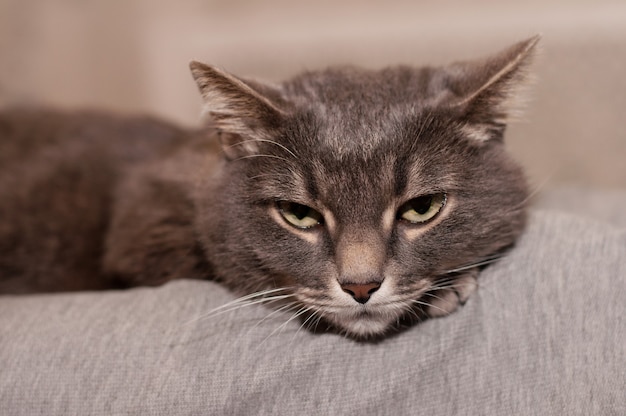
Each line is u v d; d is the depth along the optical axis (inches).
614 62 21.3
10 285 16.2
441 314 12.5
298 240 12.6
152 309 12.7
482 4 22.7
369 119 12.5
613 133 21.7
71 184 16.3
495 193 12.8
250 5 24.3
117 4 24.5
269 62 24.0
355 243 12.0
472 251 12.7
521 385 11.4
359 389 11.5
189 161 14.8
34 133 17.3
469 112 12.6
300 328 12.4
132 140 17.1
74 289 16.0
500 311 12.1
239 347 11.9
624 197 17.2
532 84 13.3
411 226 12.5
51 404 11.5
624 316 11.4
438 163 12.4
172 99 25.2
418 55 22.7
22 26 23.0
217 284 13.6
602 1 21.7
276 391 11.5
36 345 12.1
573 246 12.4
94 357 11.9
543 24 21.8
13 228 16.1
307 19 24.1
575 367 11.3
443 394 11.5
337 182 12.2
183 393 11.4
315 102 13.0
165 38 24.8
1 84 22.5
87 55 24.7
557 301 11.8
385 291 12.1
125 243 14.7
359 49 23.2
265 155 12.8
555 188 18.4
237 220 13.0
